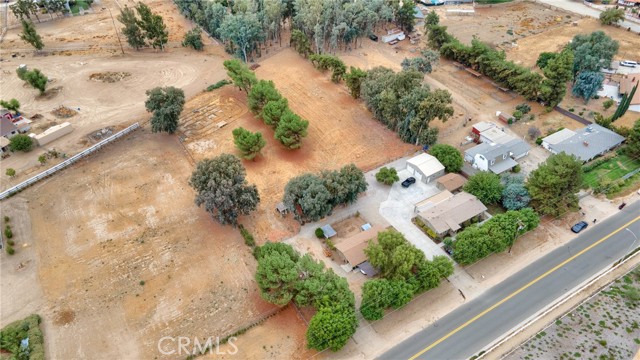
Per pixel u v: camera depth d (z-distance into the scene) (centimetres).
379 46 16000
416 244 8562
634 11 17500
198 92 13388
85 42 16125
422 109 10338
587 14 17612
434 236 8612
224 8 15538
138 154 10988
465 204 8931
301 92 13412
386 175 9838
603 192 9638
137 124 11825
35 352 6806
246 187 8769
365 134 11638
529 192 8888
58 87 13575
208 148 11206
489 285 7850
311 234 8875
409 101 10544
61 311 7531
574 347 6756
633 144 10488
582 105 12494
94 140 11431
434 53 13125
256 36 14712
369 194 9781
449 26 17138
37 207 9512
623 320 7131
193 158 10862
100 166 10606
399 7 16538
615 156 10606
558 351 6719
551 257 8331
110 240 8775
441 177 9969
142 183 10119
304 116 12350
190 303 7650
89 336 7175
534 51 15125
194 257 8438
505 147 10312
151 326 7306
